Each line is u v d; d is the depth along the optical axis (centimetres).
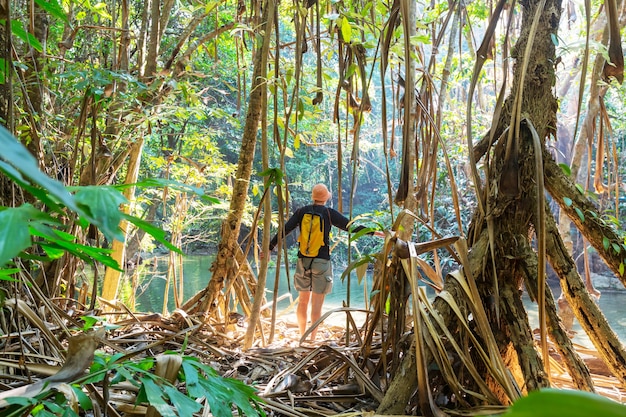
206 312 327
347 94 273
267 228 275
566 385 237
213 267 333
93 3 477
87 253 70
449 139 624
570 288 197
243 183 333
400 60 254
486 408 171
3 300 128
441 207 804
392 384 181
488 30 184
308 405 198
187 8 431
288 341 323
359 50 246
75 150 270
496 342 192
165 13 446
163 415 85
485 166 201
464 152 579
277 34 251
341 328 366
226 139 1109
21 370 170
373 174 1459
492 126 200
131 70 434
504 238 197
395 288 205
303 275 346
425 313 181
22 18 291
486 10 428
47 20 313
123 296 579
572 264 198
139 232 654
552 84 203
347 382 221
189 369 99
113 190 48
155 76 393
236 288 356
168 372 103
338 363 232
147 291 841
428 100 279
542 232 166
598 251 209
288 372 221
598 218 204
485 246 199
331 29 259
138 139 392
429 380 185
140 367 108
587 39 161
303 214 351
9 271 83
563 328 192
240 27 275
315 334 339
